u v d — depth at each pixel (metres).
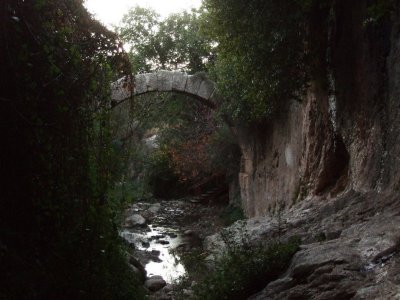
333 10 7.29
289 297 4.16
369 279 3.88
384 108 6.05
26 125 3.79
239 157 15.95
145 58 18.83
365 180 6.65
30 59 3.81
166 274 8.78
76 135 4.28
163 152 20.86
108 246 4.58
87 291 3.98
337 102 7.64
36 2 3.75
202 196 19.83
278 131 10.95
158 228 14.95
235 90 10.97
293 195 9.76
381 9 5.48
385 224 4.80
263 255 5.41
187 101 18.86
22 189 3.87
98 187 4.58
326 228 6.05
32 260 3.74
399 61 5.55
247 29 7.85
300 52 7.81
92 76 4.33
